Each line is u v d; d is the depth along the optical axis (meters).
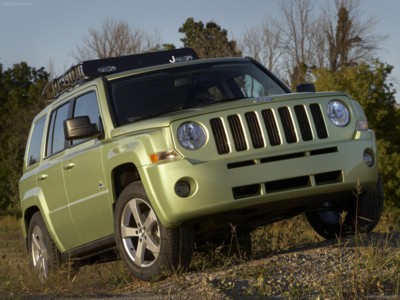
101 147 8.14
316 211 8.41
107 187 8.11
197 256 8.54
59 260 9.54
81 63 9.69
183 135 7.36
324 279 6.71
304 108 7.66
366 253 7.14
